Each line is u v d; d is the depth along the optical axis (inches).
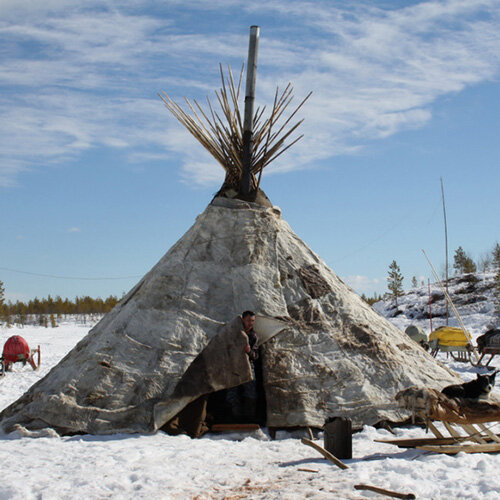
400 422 297.0
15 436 280.4
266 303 328.8
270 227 367.2
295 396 295.4
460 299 1578.5
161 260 365.7
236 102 376.2
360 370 311.6
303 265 358.6
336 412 293.3
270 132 378.9
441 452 233.3
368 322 343.3
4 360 668.1
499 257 1695.4
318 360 311.7
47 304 2684.5
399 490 182.1
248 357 297.3
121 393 296.0
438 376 331.6
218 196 382.0
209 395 309.6
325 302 342.3
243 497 180.7
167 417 282.4
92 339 336.5
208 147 378.6
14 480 198.7
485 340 709.3
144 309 330.0
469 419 239.3
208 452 249.1
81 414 288.4
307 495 179.8
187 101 378.3
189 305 331.0
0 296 2186.3
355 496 177.0
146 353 311.6
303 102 378.6
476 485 186.7
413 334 810.8
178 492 187.2
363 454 243.4
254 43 380.2
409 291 1835.6
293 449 257.6
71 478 202.4
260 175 382.6
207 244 357.1
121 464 224.2
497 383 479.8
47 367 717.9
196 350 313.4
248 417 305.1
